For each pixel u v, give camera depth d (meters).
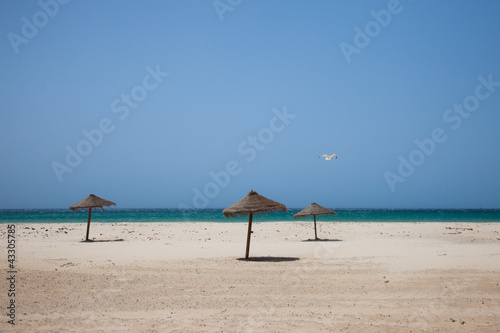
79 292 9.17
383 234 24.59
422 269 11.66
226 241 20.94
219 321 7.04
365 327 6.66
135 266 12.54
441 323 6.86
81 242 20.11
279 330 6.52
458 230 26.91
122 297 8.76
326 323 6.88
